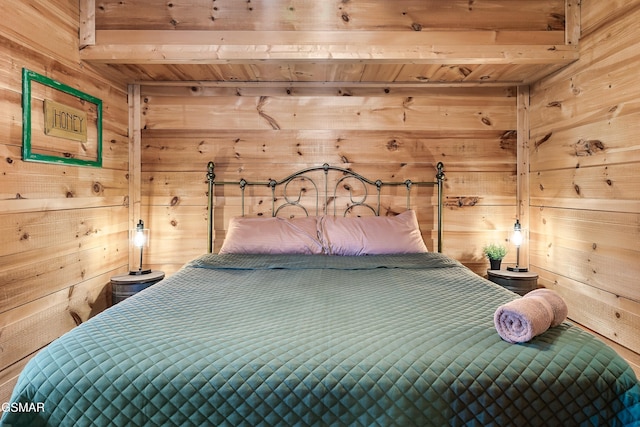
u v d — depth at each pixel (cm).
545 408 102
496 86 304
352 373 101
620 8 209
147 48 238
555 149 270
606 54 219
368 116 305
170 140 304
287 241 266
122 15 239
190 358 105
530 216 302
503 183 308
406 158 307
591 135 233
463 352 109
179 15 241
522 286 265
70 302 229
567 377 104
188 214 306
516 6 243
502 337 117
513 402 101
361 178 307
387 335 119
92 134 251
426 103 305
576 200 248
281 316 138
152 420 99
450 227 309
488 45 242
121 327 125
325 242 266
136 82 293
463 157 307
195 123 304
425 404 99
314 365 103
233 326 127
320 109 304
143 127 303
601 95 224
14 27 185
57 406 100
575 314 250
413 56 240
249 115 304
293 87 303
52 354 109
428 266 227
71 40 230
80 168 239
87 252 247
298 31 242
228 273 212
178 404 99
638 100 198
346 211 308
